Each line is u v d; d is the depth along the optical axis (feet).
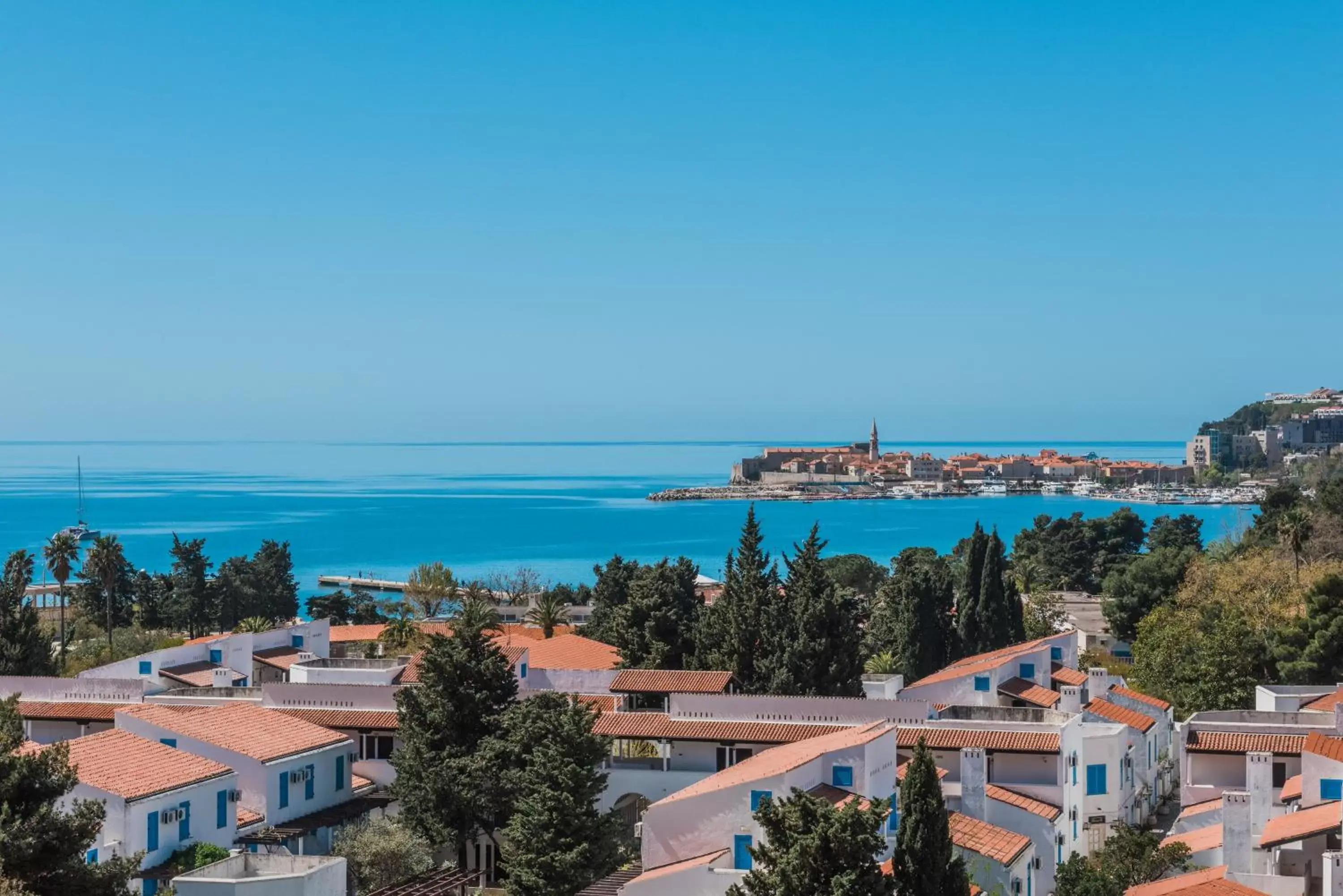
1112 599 579.89
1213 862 223.10
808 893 159.43
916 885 164.66
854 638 361.71
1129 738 288.71
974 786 226.38
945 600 476.54
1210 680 357.61
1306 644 355.97
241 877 181.68
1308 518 518.78
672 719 265.13
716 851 194.59
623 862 232.73
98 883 170.30
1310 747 229.25
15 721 183.52
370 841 236.63
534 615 590.14
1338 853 178.91
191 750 247.09
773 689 349.41
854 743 207.31
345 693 287.07
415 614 636.89
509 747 243.81
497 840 251.19
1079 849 253.24
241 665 382.83
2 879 158.30
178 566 648.38
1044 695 319.68
